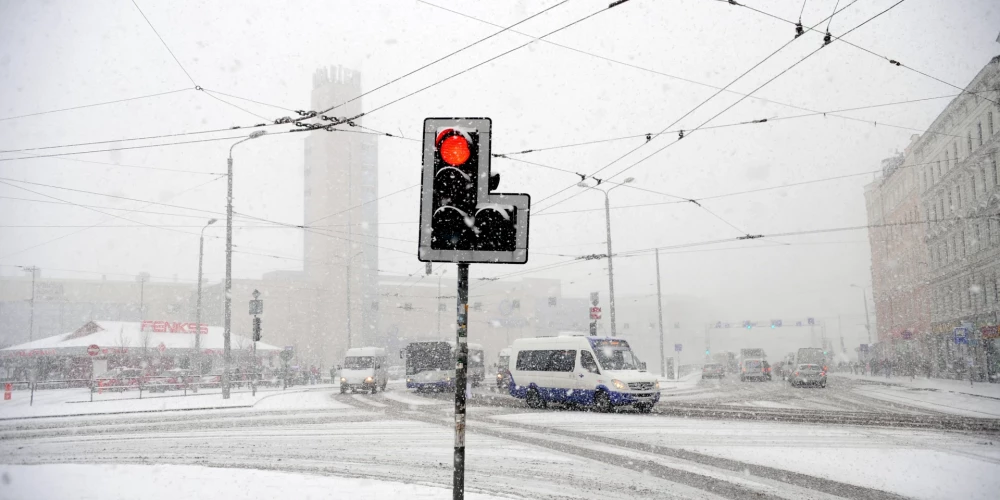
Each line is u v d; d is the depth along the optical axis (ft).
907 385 124.36
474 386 133.69
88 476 30.25
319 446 42.47
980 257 134.21
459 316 16.81
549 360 76.23
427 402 87.51
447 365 119.03
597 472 32.24
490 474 31.83
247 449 41.42
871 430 47.47
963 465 32.55
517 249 16.29
